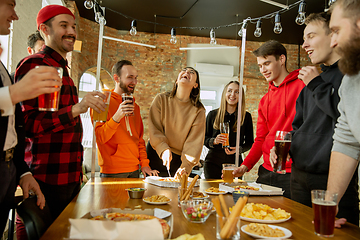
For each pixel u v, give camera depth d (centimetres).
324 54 149
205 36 695
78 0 520
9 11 109
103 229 67
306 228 95
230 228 76
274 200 139
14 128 110
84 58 600
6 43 253
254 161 217
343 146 105
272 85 221
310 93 150
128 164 219
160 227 68
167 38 684
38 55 150
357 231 94
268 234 84
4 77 104
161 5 538
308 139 140
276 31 306
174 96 244
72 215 104
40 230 98
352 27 88
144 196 140
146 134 661
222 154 298
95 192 146
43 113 136
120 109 192
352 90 102
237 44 704
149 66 672
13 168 109
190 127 237
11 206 110
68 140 159
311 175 137
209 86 705
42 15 161
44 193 151
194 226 95
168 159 211
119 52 657
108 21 616
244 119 312
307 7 528
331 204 87
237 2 517
